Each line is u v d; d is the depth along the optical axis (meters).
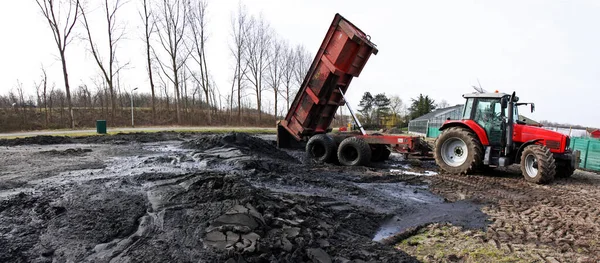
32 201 4.75
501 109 8.61
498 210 5.68
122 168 8.03
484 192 6.94
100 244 3.57
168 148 12.51
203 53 36.66
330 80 9.84
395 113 60.25
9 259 3.25
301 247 3.45
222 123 40.62
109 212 4.32
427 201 6.26
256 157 9.20
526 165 8.12
